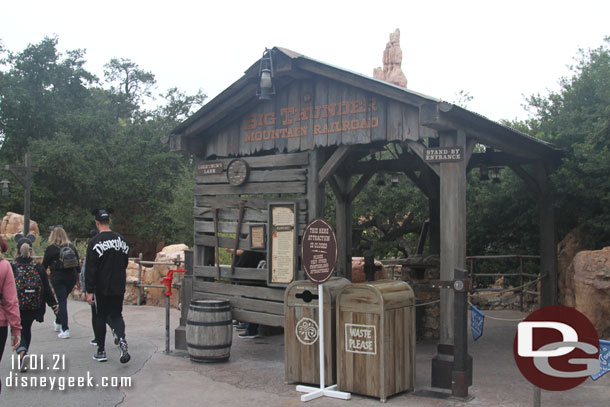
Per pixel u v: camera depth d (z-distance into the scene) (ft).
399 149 58.75
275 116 25.71
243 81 24.98
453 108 20.13
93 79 142.72
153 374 22.88
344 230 35.17
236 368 24.00
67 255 29.45
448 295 20.71
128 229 129.49
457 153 20.72
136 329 32.68
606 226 30.91
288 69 23.63
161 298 41.60
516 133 25.61
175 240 116.67
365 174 35.27
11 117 127.03
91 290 23.35
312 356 21.09
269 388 21.08
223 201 26.86
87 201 121.80
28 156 64.44
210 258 28.63
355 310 19.90
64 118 124.98
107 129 127.44
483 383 21.72
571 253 34.01
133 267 43.55
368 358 19.61
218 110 26.30
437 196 35.58
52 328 32.83
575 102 34.14
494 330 33.45
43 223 114.73
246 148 26.61
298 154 24.71
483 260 45.19
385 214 63.67
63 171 114.52
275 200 24.72
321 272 20.47
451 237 20.72
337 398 19.81
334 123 23.85
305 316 21.33
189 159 133.59
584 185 30.81
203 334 24.56
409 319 20.62
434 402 19.22
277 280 24.44
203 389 20.90
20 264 23.20
